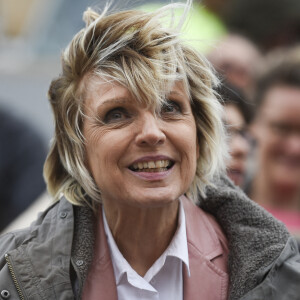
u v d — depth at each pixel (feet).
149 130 14.30
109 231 15.99
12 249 15.69
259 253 15.57
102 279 15.55
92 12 15.93
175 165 14.85
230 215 16.42
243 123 21.45
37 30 36.99
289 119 25.12
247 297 14.87
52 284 14.89
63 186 16.46
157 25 14.92
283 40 32.68
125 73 14.37
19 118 28.58
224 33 30.89
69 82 15.40
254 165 22.99
